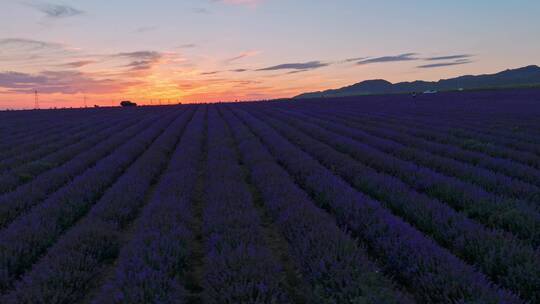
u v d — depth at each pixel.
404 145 14.79
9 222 6.50
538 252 4.30
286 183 8.29
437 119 23.98
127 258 4.49
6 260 4.52
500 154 11.94
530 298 3.81
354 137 17.34
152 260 4.48
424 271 4.16
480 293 3.53
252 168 10.69
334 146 15.06
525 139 14.56
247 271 4.02
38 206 6.82
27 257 4.92
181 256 4.84
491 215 5.98
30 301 3.64
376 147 14.44
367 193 8.15
